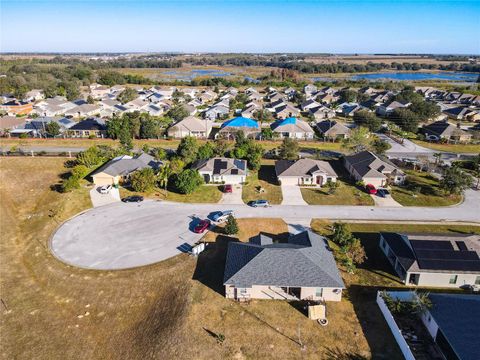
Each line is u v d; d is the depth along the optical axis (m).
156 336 30.70
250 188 59.72
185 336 30.20
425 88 173.75
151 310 33.81
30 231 48.09
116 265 39.97
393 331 30.89
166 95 155.62
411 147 84.31
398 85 178.12
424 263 36.09
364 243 44.19
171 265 39.69
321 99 149.12
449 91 161.50
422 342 29.58
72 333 31.86
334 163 72.50
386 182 60.09
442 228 47.59
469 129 95.62
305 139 89.75
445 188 56.31
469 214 51.47
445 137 88.06
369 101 134.62
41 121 91.88
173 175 60.12
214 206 53.53
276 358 28.53
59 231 47.22
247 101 140.62
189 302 34.03
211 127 98.56
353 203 54.69
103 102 125.81
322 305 33.44
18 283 38.25
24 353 30.11
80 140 84.38
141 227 47.66
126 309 34.12
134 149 79.25
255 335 30.56
